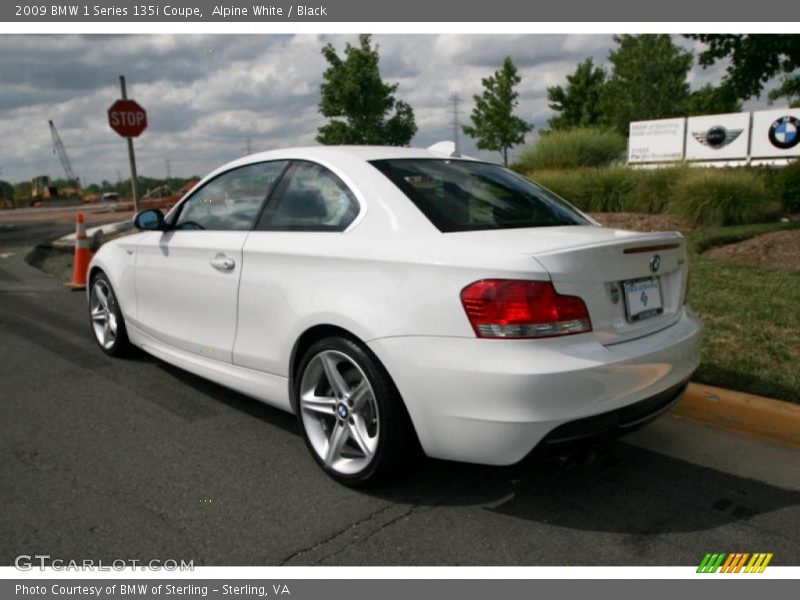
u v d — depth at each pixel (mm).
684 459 3619
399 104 21750
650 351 2955
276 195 3793
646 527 2967
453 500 3182
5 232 17516
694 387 4172
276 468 3518
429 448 2938
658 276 3246
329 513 3072
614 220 12203
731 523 3002
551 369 2658
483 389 2717
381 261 3041
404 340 2887
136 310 4867
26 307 7574
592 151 17094
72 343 5980
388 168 3484
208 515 3051
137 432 3986
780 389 4168
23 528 2936
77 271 8750
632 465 3551
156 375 5055
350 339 3131
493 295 2711
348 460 3305
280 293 3461
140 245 4742
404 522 2996
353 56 20375
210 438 3902
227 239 3904
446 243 2953
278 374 3578
